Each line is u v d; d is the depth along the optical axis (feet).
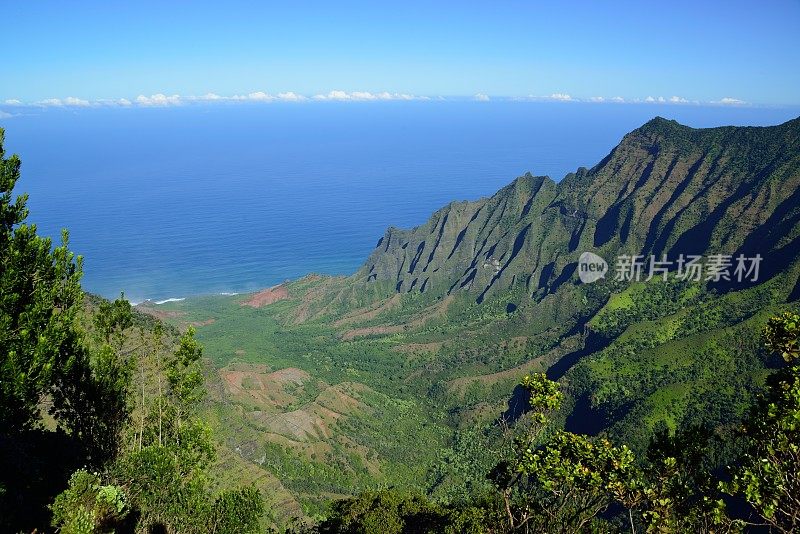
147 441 141.18
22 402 92.38
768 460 56.39
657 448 65.10
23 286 91.91
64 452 123.54
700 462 64.34
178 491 126.41
